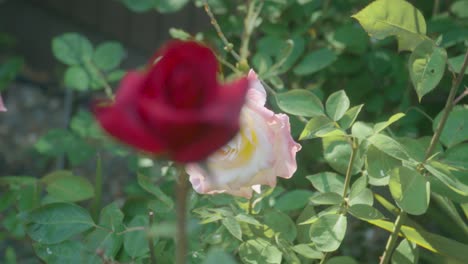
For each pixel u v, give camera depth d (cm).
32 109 271
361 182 77
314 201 79
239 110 41
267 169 67
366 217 77
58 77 285
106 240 81
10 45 294
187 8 255
